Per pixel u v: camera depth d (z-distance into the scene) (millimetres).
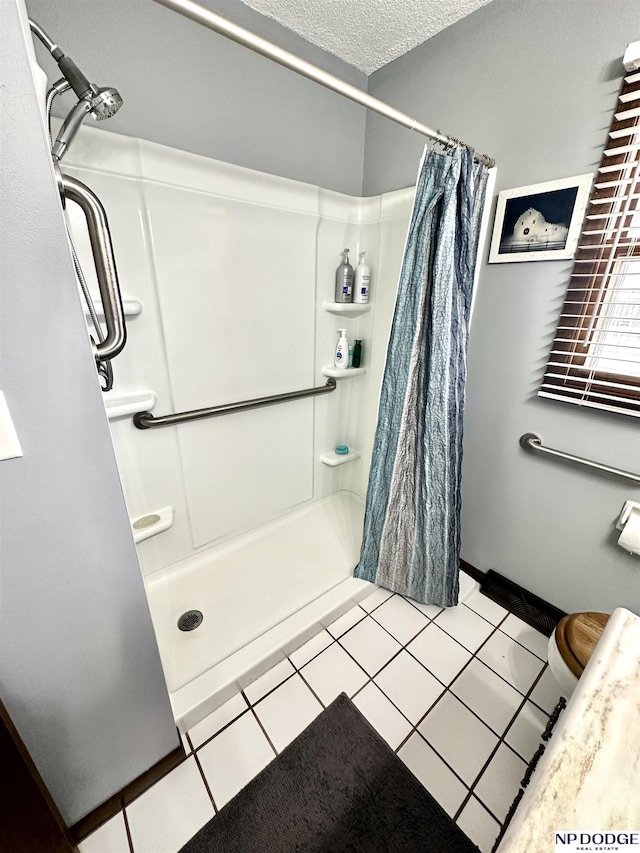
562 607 1434
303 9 1243
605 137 1017
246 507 1802
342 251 1759
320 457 2062
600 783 432
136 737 906
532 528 1447
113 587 737
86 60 1031
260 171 1403
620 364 1110
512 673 1275
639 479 1112
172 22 1123
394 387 1284
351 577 1611
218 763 1029
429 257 1120
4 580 611
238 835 897
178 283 1299
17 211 486
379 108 868
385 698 1192
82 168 1040
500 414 1435
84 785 855
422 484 1327
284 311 1629
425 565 1428
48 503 616
